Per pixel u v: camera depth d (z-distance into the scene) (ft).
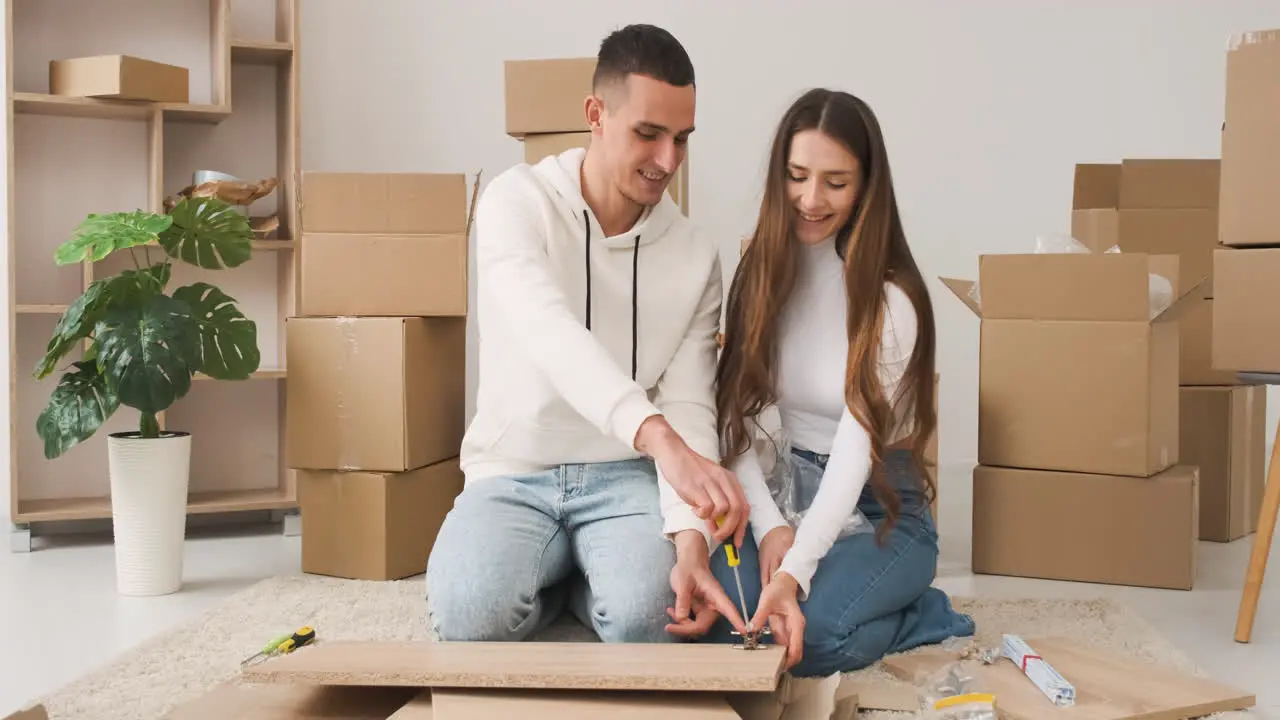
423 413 8.68
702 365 6.62
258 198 10.43
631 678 4.74
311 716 5.03
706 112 12.67
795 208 6.38
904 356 6.22
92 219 8.04
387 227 8.65
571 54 12.18
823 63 12.92
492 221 6.17
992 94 13.28
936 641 6.53
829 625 5.85
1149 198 9.70
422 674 4.84
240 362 8.44
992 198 13.35
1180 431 9.77
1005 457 8.55
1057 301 8.31
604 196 6.41
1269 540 6.89
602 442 6.35
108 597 8.04
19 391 10.54
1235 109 7.12
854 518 6.42
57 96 9.71
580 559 6.30
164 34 10.76
